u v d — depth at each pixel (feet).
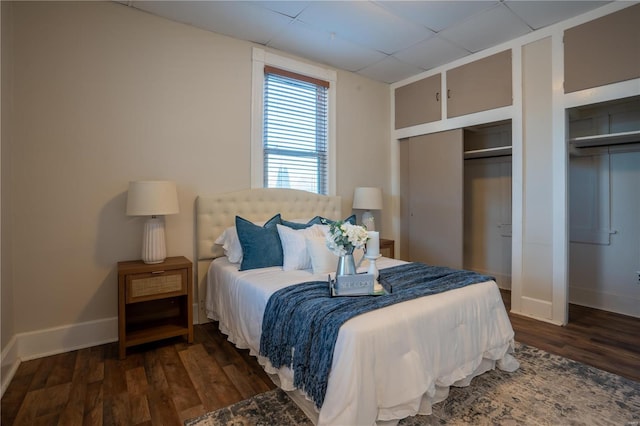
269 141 11.28
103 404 5.84
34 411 5.64
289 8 8.79
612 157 10.75
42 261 7.69
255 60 10.74
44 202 7.69
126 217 8.69
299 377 5.24
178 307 9.48
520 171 10.43
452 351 5.87
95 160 8.27
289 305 5.94
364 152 13.83
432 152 13.16
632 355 7.67
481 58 11.39
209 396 6.10
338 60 12.12
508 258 13.44
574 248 11.64
